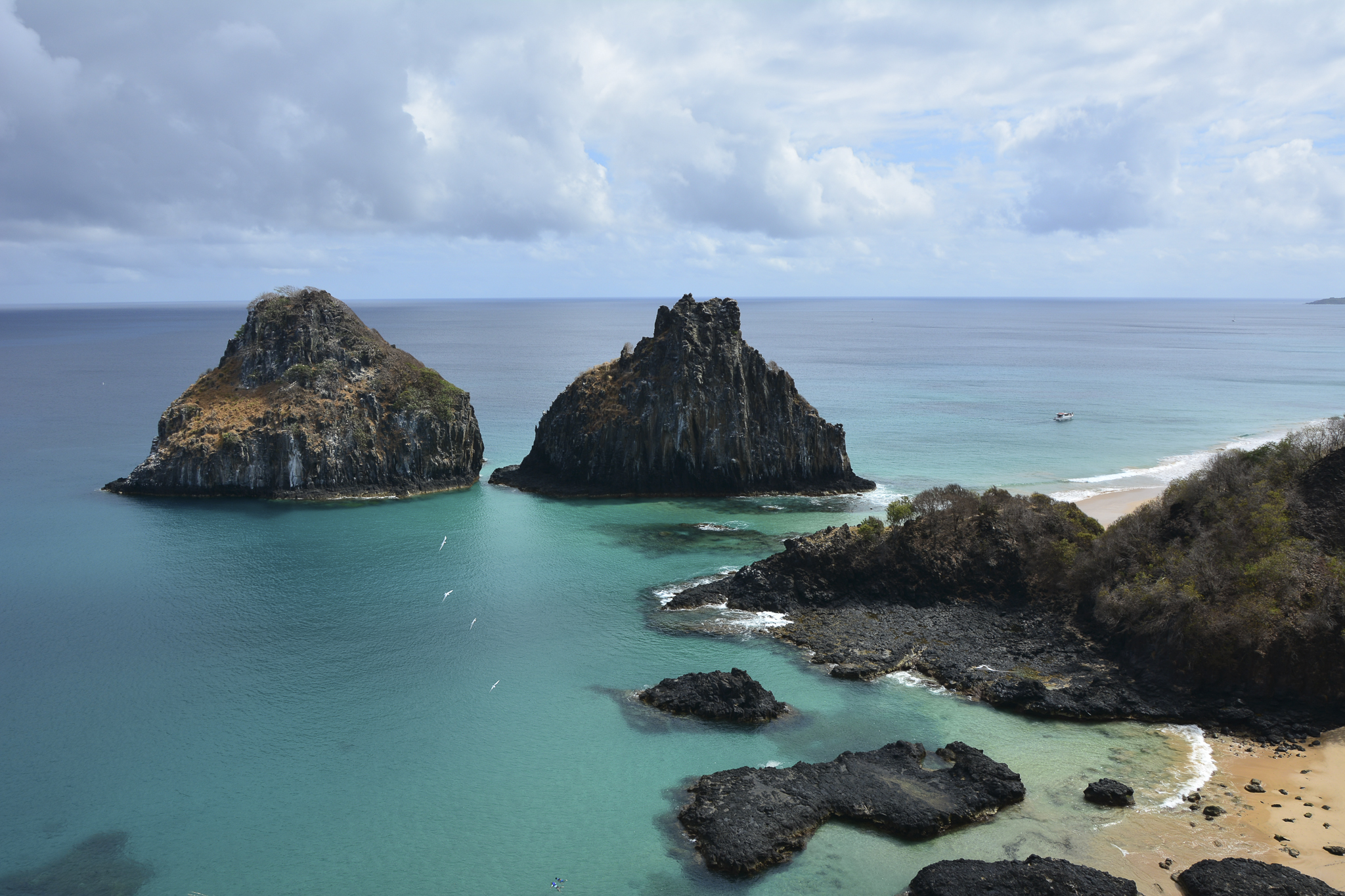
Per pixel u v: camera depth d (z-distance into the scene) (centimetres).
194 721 5653
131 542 9612
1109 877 3856
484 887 4094
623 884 4100
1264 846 4188
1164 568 6638
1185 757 5084
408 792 4856
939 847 4269
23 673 6344
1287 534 6394
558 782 4944
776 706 5681
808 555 7812
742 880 4094
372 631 7162
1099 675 6088
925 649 6606
